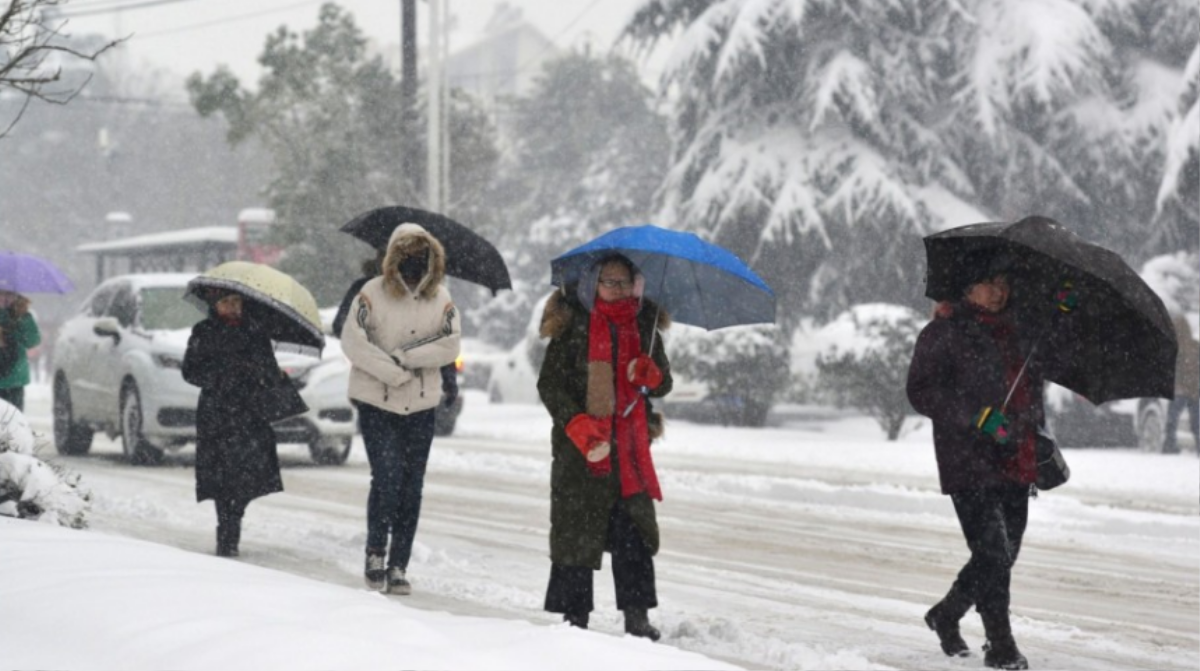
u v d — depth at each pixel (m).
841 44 66.94
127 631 9.91
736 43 66.88
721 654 15.21
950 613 15.38
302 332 21.19
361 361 18.31
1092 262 14.35
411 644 9.73
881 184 65.38
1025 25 66.56
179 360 34.91
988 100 66.62
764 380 59.69
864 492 32.50
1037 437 14.85
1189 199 62.75
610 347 15.04
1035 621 18.42
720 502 32.09
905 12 67.75
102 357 37.16
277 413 21.20
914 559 23.66
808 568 22.36
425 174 70.44
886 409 52.56
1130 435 54.50
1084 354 15.07
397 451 18.58
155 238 110.88
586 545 14.98
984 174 68.88
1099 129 68.44
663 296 15.92
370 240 20.64
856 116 66.81
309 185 78.56
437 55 64.19
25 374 29.81
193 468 35.28
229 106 78.75
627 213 127.12
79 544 13.23
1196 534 27.95
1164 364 14.75
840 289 67.25
